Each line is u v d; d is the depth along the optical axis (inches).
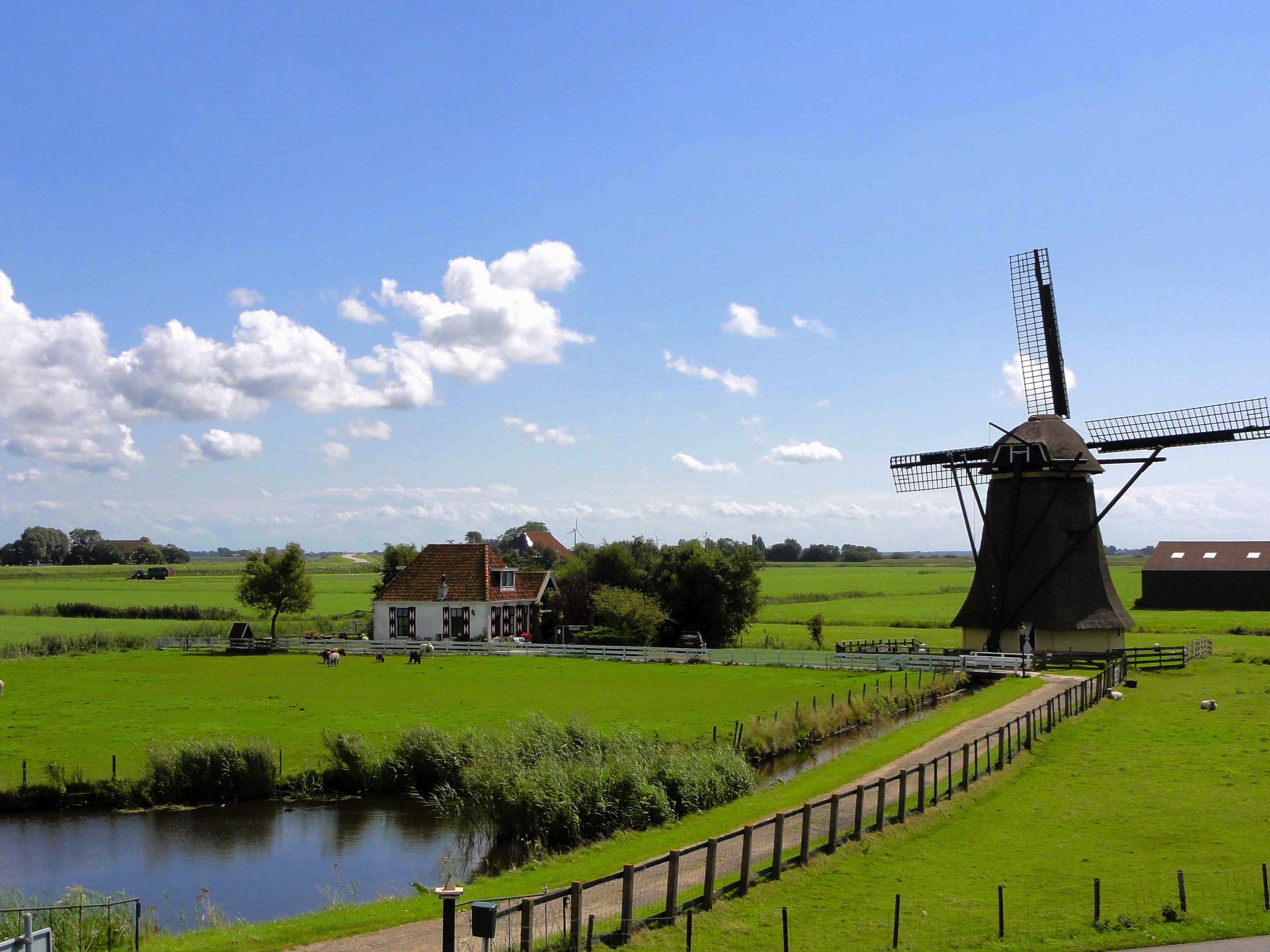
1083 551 2198.6
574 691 1911.9
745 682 2032.5
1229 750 1237.1
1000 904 641.0
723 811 995.3
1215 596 3934.5
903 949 609.6
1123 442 2237.9
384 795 1229.1
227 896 878.4
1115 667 1850.4
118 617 3868.1
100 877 936.9
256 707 1707.7
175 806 1178.6
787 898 718.5
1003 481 2265.0
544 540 6397.6
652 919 653.9
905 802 910.4
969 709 1514.5
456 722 1541.6
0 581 7003.0
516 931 650.2
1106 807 987.9
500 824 1018.1
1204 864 805.2
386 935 644.7
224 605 4522.6
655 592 2974.9
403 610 2876.5
